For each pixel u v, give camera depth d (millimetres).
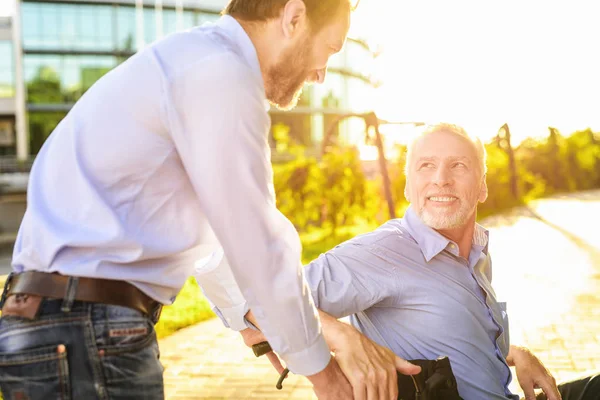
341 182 11789
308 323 1684
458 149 2123
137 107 1650
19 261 1678
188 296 6863
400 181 12039
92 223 1636
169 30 45469
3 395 1636
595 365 4750
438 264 2131
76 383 1586
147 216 1670
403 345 2133
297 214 11812
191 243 1728
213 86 1613
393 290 2076
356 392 1770
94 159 1654
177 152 1684
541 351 5086
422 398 1837
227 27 1749
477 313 2162
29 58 44719
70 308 1602
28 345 1591
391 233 2135
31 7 44438
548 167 22562
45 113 45312
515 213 15781
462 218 2113
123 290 1640
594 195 21016
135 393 1625
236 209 1620
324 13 1767
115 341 1605
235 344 5363
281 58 1787
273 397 4195
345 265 2061
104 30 45062
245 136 1621
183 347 5312
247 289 1669
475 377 2135
